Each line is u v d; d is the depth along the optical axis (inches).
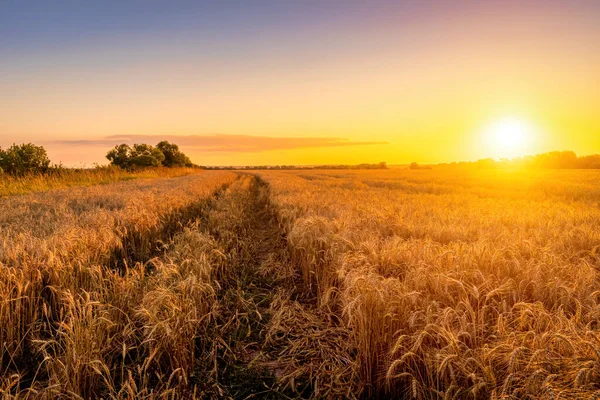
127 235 290.5
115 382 134.0
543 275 160.4
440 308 137.6
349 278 166.6
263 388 138.6
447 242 258.8
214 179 1228.5
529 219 329.4
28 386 131.6
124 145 1601.9
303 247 256.8
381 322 130.0
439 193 781.9
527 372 95.6
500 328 115.5
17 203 418.0
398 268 189.2
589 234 239.0
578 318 118.7
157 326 132.3
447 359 100.9
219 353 158.9
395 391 124.6
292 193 638.5
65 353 127.1
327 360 146.2
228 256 270.8
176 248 256.5
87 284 187.2
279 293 221.0
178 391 124.8
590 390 86.7
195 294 173.0
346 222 290.2
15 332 149.2
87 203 441.7
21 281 156.4
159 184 846.5
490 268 173.9
